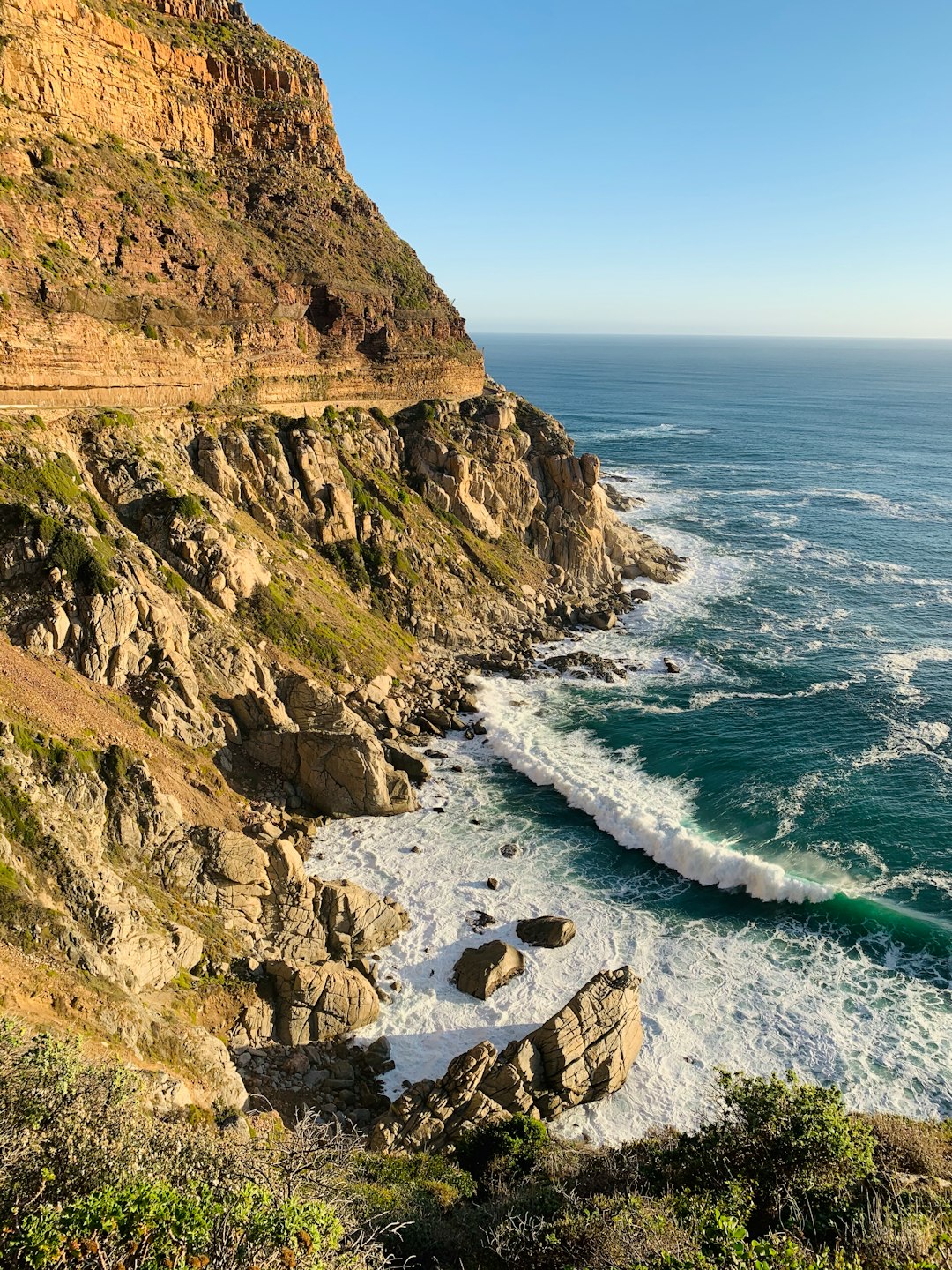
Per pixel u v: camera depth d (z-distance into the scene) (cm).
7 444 4622
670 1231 1677
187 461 5966
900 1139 2366
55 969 2608
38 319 5425
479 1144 2758
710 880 4331
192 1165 1507
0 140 5647
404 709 5819
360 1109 3027
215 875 3644
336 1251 1339
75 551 4300
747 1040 3353
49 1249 1103
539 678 6631
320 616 5906
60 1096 1600
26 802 3009
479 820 4803
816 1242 1656
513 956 3703
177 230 6744
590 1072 3091
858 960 3784
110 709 4125
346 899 3816
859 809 4891
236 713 4809
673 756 5488
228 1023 3225
